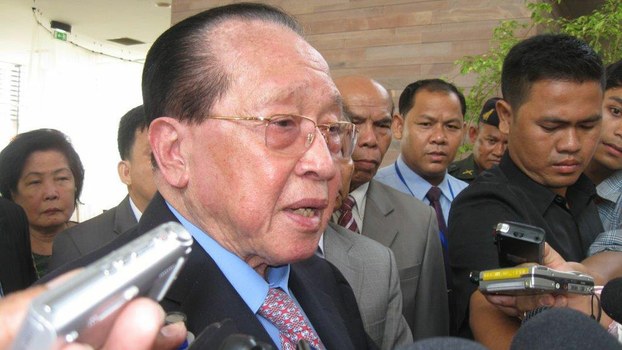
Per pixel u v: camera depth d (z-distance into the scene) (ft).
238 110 3.18
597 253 4.42
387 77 16.29
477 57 12.61
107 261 1.44
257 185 3.15
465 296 4.41
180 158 3.42
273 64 3.22
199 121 3.26
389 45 16.35
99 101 29.81
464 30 15.48
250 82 3.18
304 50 3.36
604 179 6.24
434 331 6.63
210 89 3.22
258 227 3.21
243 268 3.45
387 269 5.74
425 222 6.95
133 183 6.61
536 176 4.81
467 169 11.68
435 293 6.77
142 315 1.45
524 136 4.72
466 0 15.48
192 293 3.21
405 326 5.79
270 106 3.16
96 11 24.07
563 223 4.84
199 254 3.33
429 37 15.87
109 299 1.39
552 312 1.71
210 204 3.30
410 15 16.12
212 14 3.40
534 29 14.30
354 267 5.59
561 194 5.06
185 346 2.56
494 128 10.85
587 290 3.39
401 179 9.04
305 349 2.70
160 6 23.02
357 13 16.75
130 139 6.63
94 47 28.84
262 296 3.47
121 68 30.73
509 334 3.80
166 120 3.38
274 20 3.43
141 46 28.78
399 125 9.53
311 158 3.21
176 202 3.54
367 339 4.22
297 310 3.56
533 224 4.50
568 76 4.50
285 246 3.23
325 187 3.30
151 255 1.46
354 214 6.81
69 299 1.35
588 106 4.52
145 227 3.52
